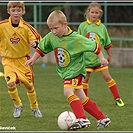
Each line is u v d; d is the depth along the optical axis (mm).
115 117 21141
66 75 17828
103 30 26047
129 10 56000
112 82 25281
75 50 17672
